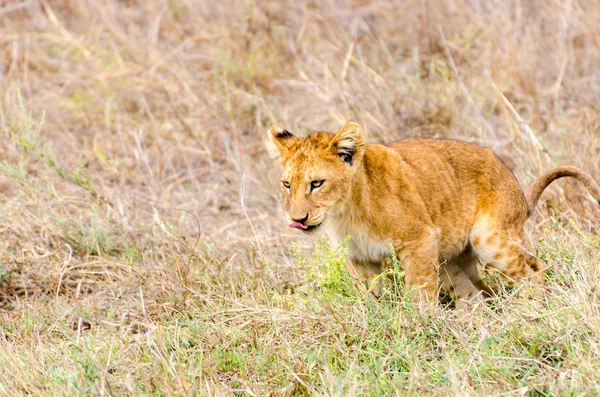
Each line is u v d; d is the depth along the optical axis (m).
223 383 8.40
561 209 11.80
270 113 15.39
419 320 9.02
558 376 7.77
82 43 18.83
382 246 9.96
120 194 13.64
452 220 10.35
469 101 14.58
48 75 18.20
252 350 8.98
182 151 15.43
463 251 10.76
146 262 11.60
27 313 10.62
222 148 15.60
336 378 8.10
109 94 17.28
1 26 20.42
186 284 10.59
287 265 11.18
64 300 11.14
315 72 16.70
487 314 9.36
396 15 18.66
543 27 16.92
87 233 12.26
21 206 12.66
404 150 10.51
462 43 16.84
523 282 9.93
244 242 12.22
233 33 18.11
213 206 14.16
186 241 11.70
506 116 13.85
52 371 8.55
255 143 15.42
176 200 14.35
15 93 16.89
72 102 17.38
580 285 8.95
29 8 20.38
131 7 19.95
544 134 13.89
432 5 17.94
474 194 10.53
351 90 15.18
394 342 8.80
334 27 18.38
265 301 10.04
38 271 11.73
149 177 14.80
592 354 8.09
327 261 9.29
